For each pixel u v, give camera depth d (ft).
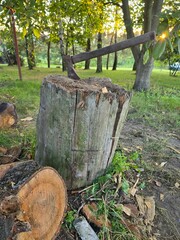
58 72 33.06
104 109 4.78
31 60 39.50
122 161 6.27
